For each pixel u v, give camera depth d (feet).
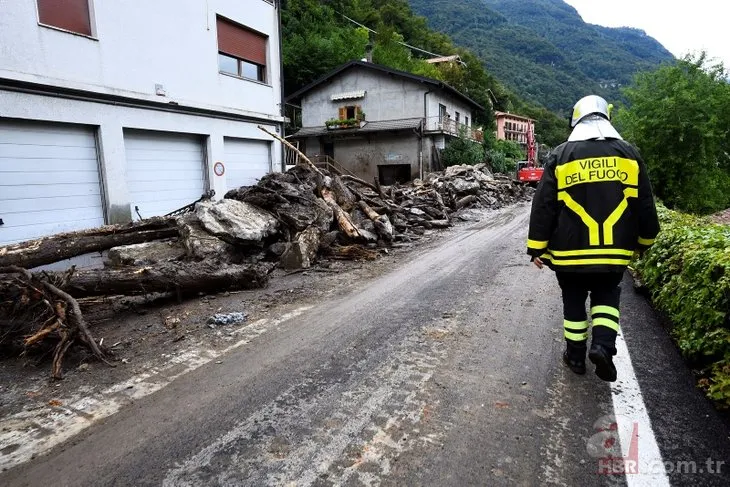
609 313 9.08
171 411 9.19
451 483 6.89
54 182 26.61
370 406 9.16
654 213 8.99
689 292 11.71
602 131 9.28
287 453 7.70
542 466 7.27
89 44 27.78
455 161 90.68
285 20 122.42
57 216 26.84
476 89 163.53
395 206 35.91
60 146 26.89
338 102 94.99
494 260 23.43
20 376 11.25
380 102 91.04
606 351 8.68
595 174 8.92
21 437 8.46
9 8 23.56
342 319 14.58
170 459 7.62
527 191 82.28
